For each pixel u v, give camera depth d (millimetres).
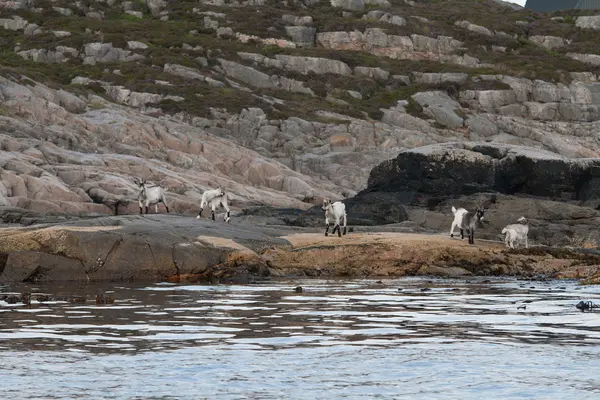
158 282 94500
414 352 42344
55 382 34781
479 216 115125
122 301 69500
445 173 174875
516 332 49875
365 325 53094
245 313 59938
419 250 110625
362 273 108625
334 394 33031
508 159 176000
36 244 96625
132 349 42812
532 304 68125
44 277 94375
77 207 187375
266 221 154750
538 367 38406
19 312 60094
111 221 112438
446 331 50281
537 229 145625
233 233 110625
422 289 84562
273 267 107250
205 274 97812
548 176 175250
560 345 44656
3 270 96500
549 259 112438
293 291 81250
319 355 41406
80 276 95312
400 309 63531
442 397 32531
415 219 159500
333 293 79188
